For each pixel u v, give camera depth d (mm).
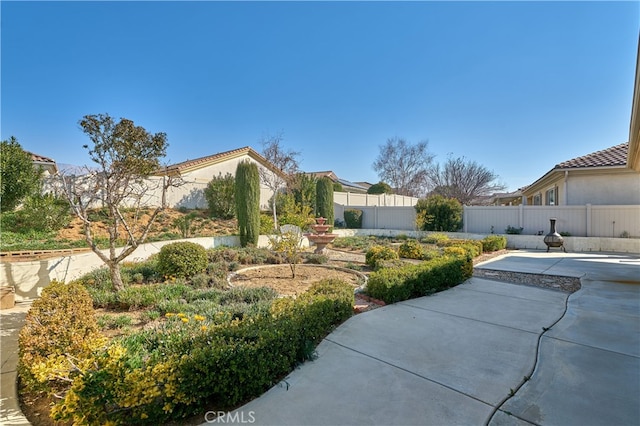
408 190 36375
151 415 2311
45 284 6812
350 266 8953
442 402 2562
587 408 2488
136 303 4992
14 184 11539
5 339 4293
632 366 3180
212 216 17141
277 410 2469
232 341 2838
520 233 14906
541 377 2963
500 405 2527
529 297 5848
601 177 13633
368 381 2895
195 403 2451
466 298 5770
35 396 2787
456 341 3812
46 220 11398
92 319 3693
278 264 9469
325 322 3967
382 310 5035
